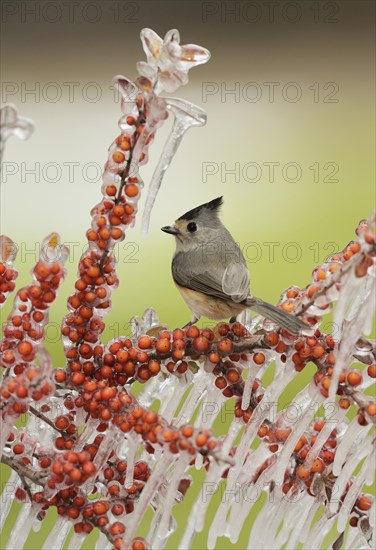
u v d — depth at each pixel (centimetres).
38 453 419
